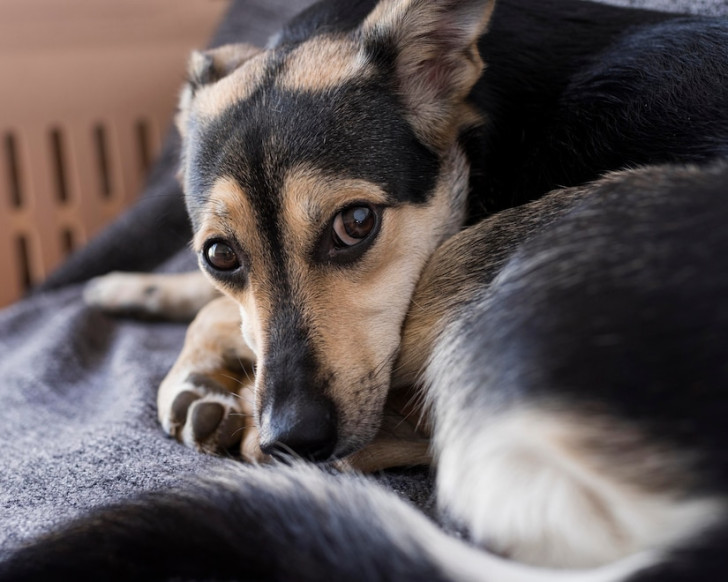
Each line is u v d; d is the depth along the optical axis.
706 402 0.36
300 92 0.51
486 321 0.42
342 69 0.52
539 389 0.38
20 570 0.40
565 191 0.48
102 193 0.99
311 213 0.49
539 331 0.39
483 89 0.54
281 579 0.39
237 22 0.86
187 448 0.51
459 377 0.42
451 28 0.52
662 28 0.54
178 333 0.71
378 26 0.52
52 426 0.58
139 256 0.83
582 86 0.53
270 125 0.50
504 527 0.39
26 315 0.78
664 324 0.37
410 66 0.52
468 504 0.40
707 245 0.38
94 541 0.40
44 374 0.65
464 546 0.38
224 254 0.51
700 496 0.36
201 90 0.56
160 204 0.82
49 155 0.95
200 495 0.41
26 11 0.91
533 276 0.41
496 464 0.39
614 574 0.36
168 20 0.97
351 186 0.49
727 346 0.36
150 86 0.98
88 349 0.70
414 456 0.47
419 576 0.37
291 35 0.58
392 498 0.40
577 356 0.37
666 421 0.36
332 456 0.47
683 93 0.50
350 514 0.39
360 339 0.49
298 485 0.41
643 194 0.42
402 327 0.50
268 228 0.49
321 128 0.50
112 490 0.48
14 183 0.96
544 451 0.38
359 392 0.48
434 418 0.44
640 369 0.37
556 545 0.39
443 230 0.53
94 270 0.83
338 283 0.49
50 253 0.96
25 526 0.46
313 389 0.47
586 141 0.52
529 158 0.54
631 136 0.51
